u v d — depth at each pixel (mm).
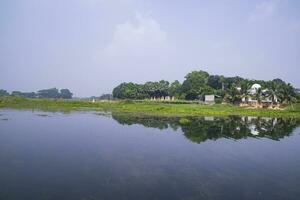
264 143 38875
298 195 19219
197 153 30609
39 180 19828
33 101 106000
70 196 17328
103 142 34406
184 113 83812
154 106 98938
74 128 45312
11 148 29000
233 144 37000
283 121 74438
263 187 20500
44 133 39125
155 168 24094
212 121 64312
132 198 17391
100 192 18125
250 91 135625
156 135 41469
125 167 23953
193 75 171125
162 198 17625
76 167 23281
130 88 175125
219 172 23766
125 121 58281
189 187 19766
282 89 121750
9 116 60531
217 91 152625
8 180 19531
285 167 26344
